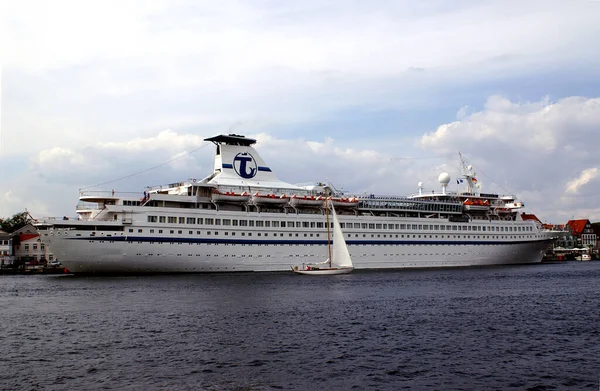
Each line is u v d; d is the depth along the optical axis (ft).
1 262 453.58
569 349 124.98
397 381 102.12
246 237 315.99
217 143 342.85
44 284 269.23
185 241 295.69
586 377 104.47
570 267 435.12
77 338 136.46
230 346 127.24
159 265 291.79
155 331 143.95
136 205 291.58
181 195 302.66
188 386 99.19
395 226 373.40
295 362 114.01
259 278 288.51
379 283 268.41
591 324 154.61
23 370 109.09
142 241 284.20
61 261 278.26
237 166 339.77
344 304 191.62
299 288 241.76
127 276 291.58
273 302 195.62
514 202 440.04
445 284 265.54
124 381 101.91
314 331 143.95
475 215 423.64
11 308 188.14
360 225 360.28
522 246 431.84
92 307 184.85
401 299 206.08
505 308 183.93
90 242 275.39
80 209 296.51
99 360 115.75
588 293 228.22
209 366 111.14
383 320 160.04
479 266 410.11
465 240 402.52
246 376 104.83
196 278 284.61
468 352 122.42
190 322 156.15
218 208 317.01
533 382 101.65
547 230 451.94
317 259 341.00
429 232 386.73
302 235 336.49
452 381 102.22
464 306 188.34
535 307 186.50
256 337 136.56
